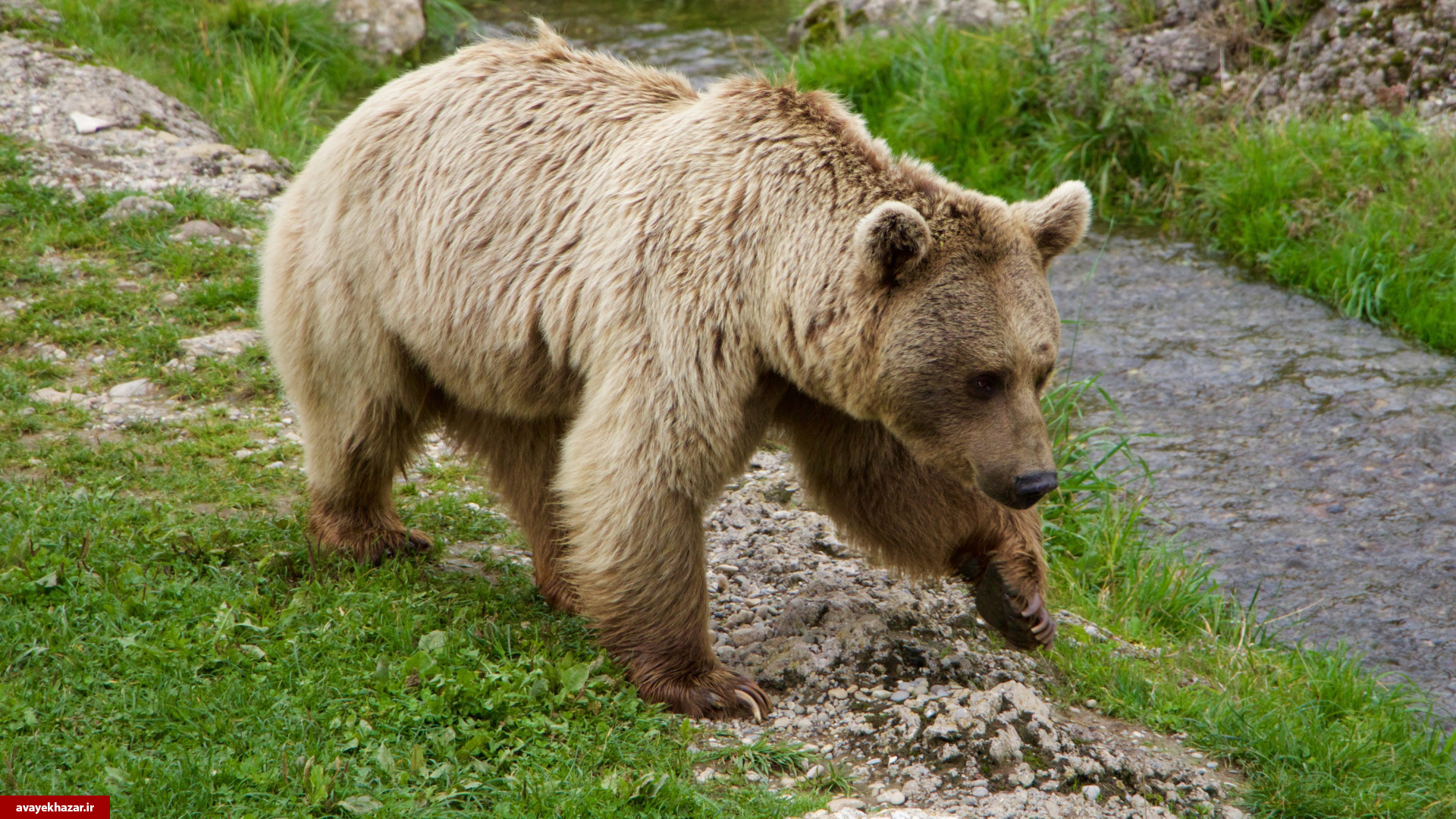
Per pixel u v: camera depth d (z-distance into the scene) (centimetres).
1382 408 1587
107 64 2100
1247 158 2058
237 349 1421
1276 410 1600
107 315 1455
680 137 866
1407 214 1875
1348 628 1224
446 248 907
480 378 922
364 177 945
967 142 2303
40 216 1634
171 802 670
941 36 2497
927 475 913
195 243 1638
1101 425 1585
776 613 1044
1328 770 899
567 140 903
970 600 1102
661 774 744
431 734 756
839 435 927
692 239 834
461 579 1020
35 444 1176
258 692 775
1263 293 1911
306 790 694
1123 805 804
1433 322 1739
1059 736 845
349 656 837
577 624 951
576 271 863
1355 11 2198
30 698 744
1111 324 1833
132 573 890
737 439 848
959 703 855
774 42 3047
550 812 704
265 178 1881
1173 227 2130
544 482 983
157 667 788
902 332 797
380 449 994
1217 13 2350
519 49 963
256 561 991
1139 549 1299
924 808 768
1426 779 921
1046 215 845
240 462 1198
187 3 2547
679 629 855
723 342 829
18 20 2155
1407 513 1398
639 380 827
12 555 889
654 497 828
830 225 828
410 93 959
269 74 2300
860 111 2486
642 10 3331
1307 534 1373
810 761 808
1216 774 883
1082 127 2206
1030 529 920
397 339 955
